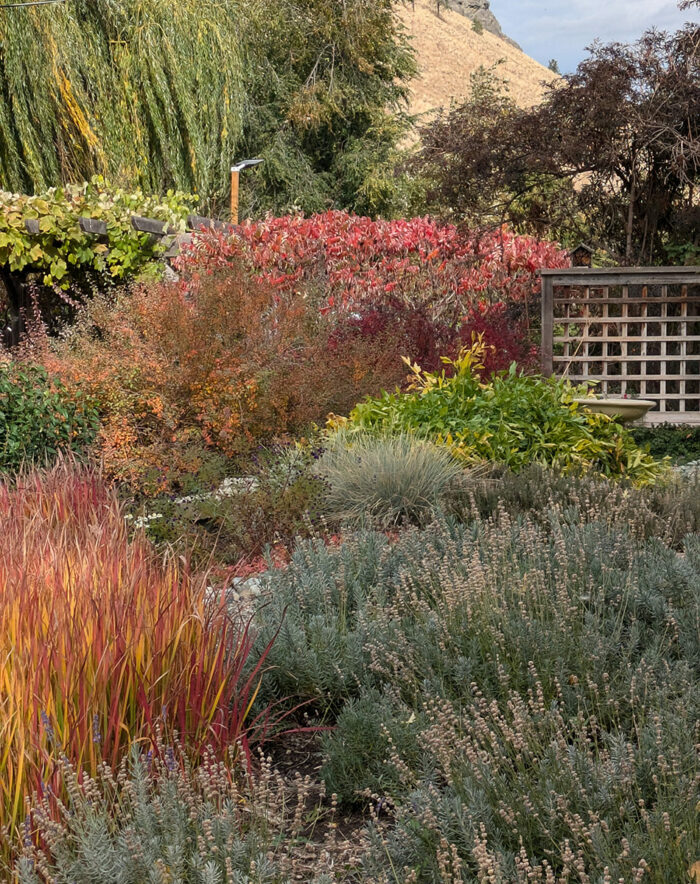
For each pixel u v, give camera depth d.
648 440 10.40
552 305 11.33
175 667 2.92
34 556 3.32
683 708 2.91
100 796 2.45
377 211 29.81
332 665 3.56
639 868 2.10
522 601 3.82
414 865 2.43
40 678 2.56
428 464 6.27
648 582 4.11
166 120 18.44
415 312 11.05
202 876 2.13
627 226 12.77
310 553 4.62
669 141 11.75
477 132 12.54
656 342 11.99
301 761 3.30
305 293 11.24
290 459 6.61
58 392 7.27
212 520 5.87
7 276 12.76
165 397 7.57
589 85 11.49
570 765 2.55
